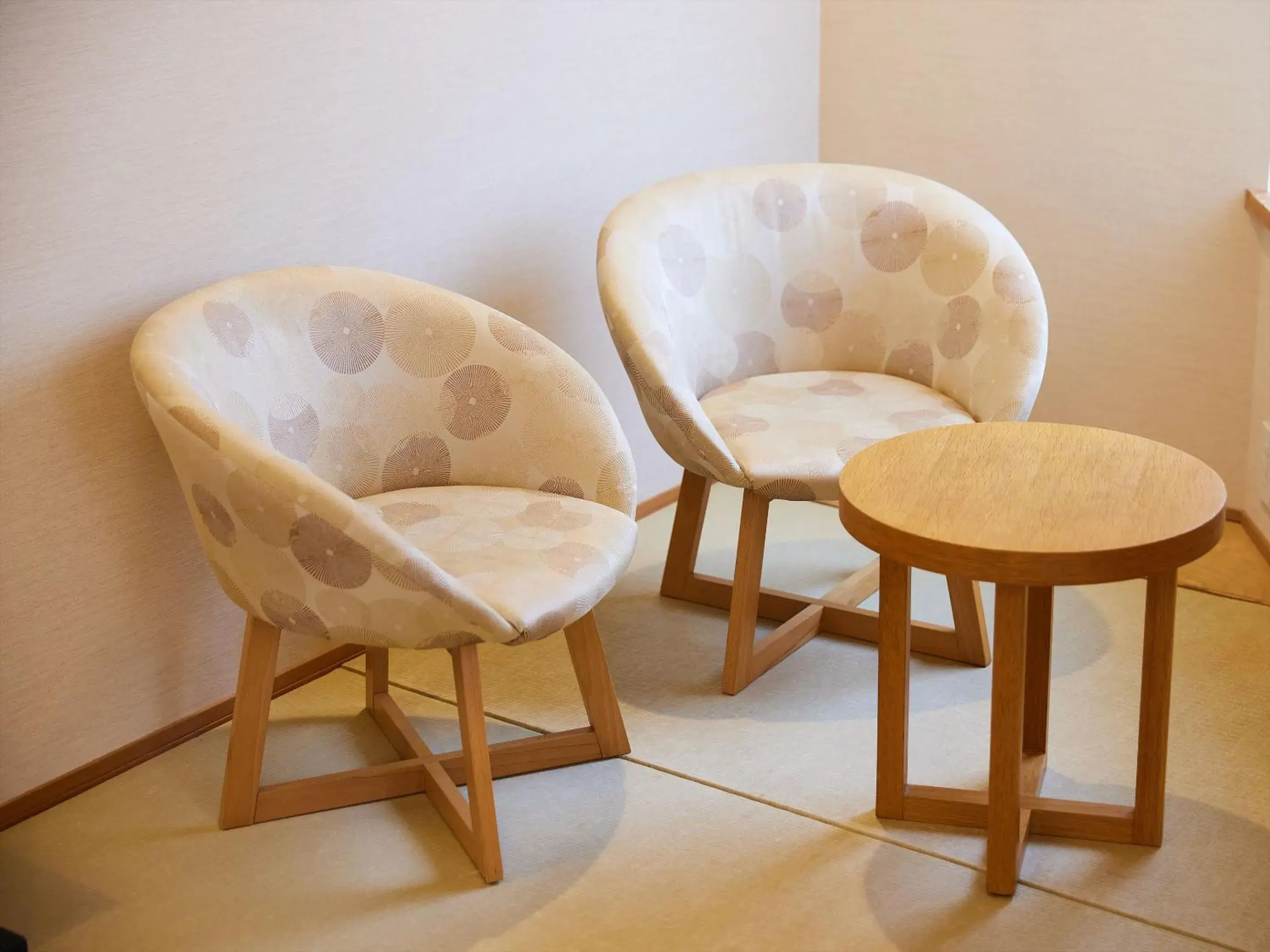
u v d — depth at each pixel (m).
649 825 1.98
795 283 2.61
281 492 1.69
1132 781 2.04
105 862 1.96
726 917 1.78
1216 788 2.01
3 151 1.86
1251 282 2.89
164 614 2.21
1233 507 3.00
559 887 1.86
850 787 2.05
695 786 2.08
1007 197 3.20
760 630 2.59
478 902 1.83
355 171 2.33
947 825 1.94
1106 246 3.07
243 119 2.13
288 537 1.72
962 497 1.72
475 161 2.55
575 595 1.84
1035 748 2.04
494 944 1.75
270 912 1.83
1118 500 1.69
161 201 2.05
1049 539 1.59
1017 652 1.67
